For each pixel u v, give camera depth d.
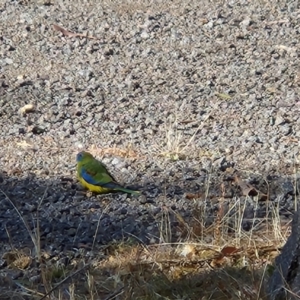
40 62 14.47
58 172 10.23
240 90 13.32
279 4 17.16
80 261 8.00
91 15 16.52
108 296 7.10
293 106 12.62
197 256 7.96
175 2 17.28
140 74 13.99
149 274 7.62
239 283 7.24
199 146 11.13
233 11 16.80
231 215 8.91
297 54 14.80
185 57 14.70
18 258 8.07
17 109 12.55
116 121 12.12
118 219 8.88
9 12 16.62
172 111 12.50
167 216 8.70
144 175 10.07
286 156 10.73
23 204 9.28
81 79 13.75
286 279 6.64
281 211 9.05
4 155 10.88
